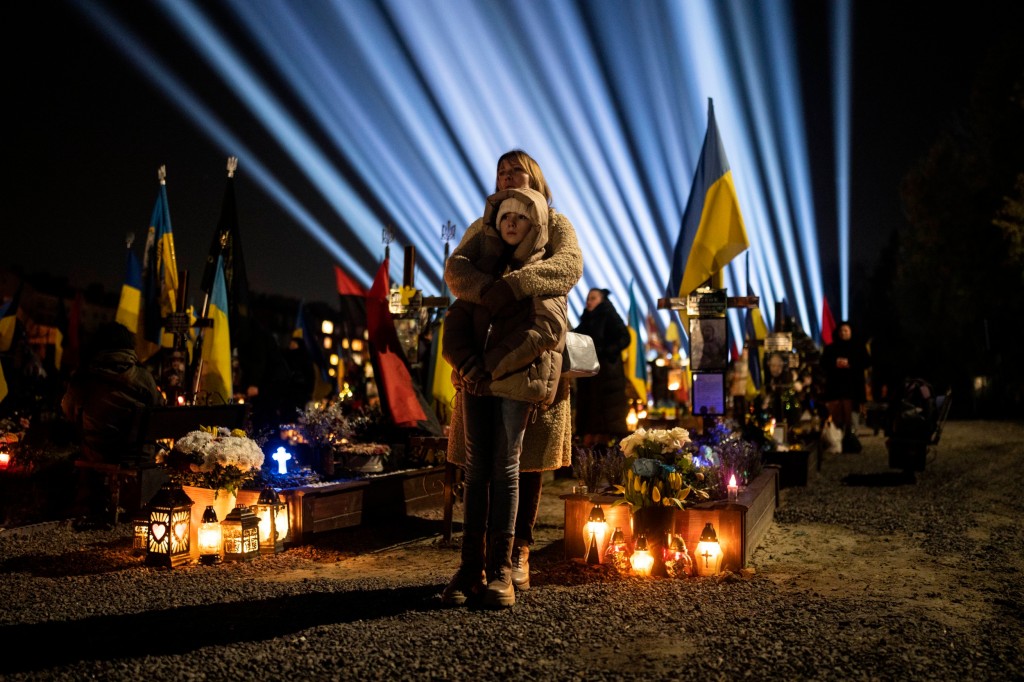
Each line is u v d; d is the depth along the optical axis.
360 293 11.03
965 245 25.91
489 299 4.34
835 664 3.53
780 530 6.91
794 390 12.10
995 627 4.10
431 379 8.84
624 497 5.41
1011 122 23.98
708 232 8.90
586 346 4.83
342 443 7.77
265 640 3.87
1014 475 10.23
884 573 5.32
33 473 9.09
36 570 5.44
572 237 4.60
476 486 4.55
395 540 6.44
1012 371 27.09
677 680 3.37
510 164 4.79
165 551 5.53
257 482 6.36
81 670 3.48
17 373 12.14
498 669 3.49
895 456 10.31
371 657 3.62
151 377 7.29
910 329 31.67
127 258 10.15
